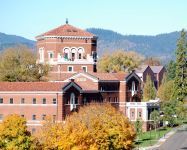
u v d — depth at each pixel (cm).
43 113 16650
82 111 13212
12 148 9762
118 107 19225
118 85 19250
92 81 18475
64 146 10462
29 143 9888
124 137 12238
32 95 16675
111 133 12025
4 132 9838
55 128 10600
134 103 19175
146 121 18988
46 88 16662
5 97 16700
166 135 18000
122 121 12512
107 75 19188
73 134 10550
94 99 18225
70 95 16875
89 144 10888
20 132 9881
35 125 16612
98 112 12900
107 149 11644
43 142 10300
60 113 16600
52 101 16638
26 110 16662
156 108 19838
